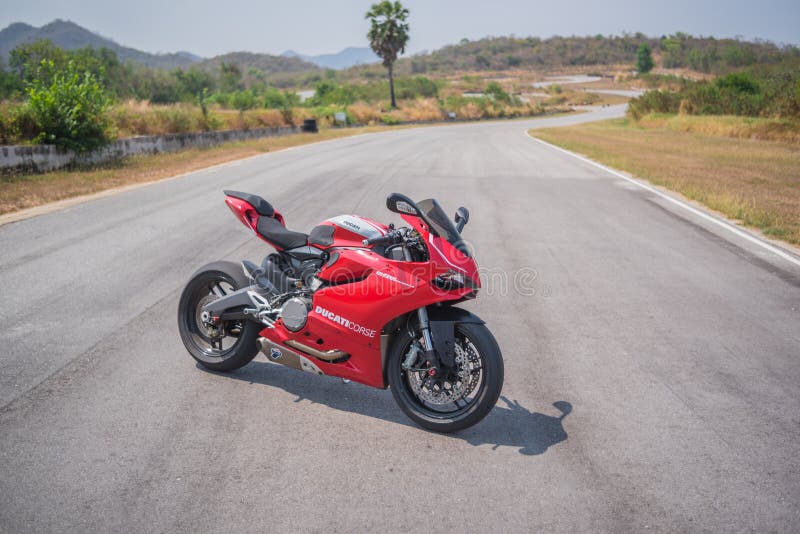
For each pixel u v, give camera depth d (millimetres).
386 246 4129
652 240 9375
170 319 5770
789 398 4539
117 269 7223
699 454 3789
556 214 11172
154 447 3723
